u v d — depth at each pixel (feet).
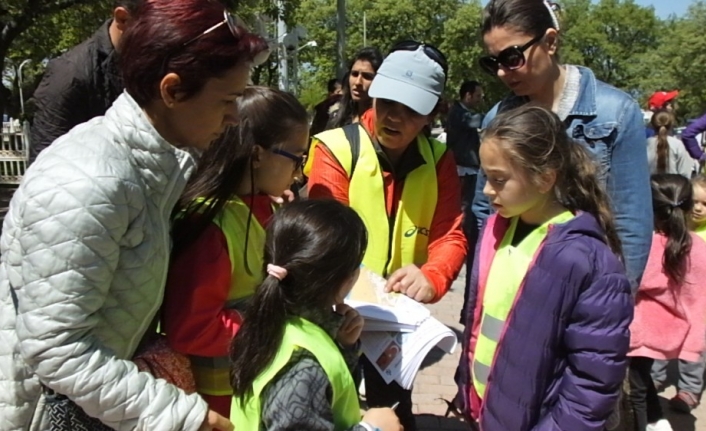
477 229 9.48
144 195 4.64
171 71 4.43
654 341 10.37
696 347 10.62
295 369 5.08
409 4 144.66
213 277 5.57
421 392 12.97
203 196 5.73
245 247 5.96
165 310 5.57
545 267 6.17
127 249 4.59
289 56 40.73
